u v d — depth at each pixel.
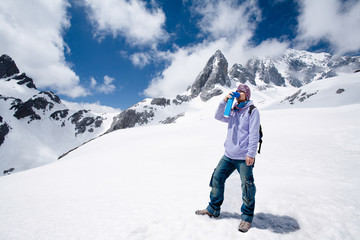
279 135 16.38
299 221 2.74
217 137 20.75
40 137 176.38
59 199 5.36
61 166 15.56
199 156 11.44
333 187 3.99
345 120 17.98
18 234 3.18
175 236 2.61
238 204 3.45
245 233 2.55
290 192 3.79
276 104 109.38
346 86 85.31
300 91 107.12
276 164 7.36
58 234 3.02
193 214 3.21
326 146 10.52
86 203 4.62
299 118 25.31
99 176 8.85
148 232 2.77
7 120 168.00
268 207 3.25
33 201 5.48
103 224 3.20
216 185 2.94
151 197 4.51
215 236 2.53
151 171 8.55
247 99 2.86
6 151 142.25
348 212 2.82
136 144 25.45
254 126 2.57
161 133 35.56
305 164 7.01
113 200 4.63
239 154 2.69
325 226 2.54
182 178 6.49
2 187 9.11
